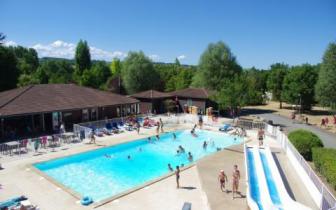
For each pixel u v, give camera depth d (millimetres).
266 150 26609
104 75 83438
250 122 39250
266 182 18531
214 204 16047
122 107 44125
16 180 19312
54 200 16375
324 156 20375
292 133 27438
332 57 45906
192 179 20047
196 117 44312
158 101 51750
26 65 79875
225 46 62938
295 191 18125
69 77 82500
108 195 19078
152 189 18172
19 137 30906
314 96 54062
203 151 30641
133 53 68750
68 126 36094
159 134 35188
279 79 66500
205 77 62500
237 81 46156
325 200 14750
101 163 26125
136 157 28312
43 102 34156
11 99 32594
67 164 25328
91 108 38906
